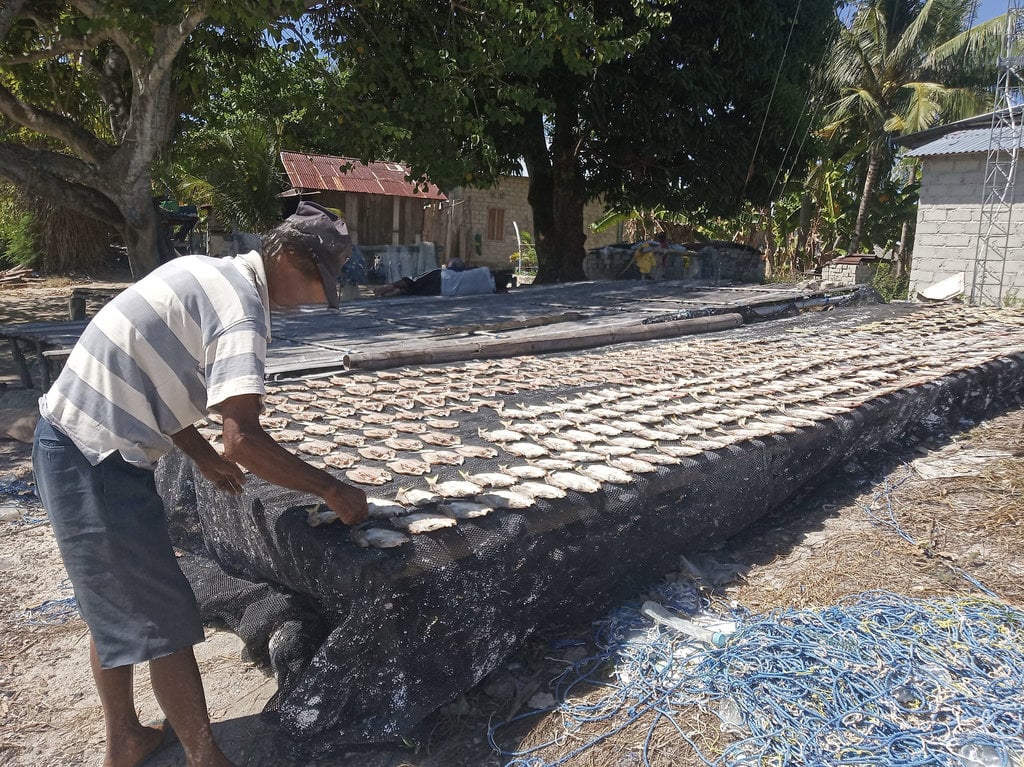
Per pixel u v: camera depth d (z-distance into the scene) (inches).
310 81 517.3
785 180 668.7
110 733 95.4
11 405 279.0
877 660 105.5
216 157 884.0
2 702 113.2
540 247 693.3
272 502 107.3
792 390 186.7
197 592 123.4
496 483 114.1
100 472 81.4
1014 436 196.4
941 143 595.5
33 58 394.0
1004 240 561.9
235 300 81.0
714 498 134.8
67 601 143.6
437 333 286.8
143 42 353.1
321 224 86.4
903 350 240.8
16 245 848.9
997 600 119.7
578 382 197.5
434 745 97.6
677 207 679.1
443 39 475.5
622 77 561.6
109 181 405.4
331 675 92.4
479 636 101.0
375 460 126.9
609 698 103.1
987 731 92.3
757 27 567.5
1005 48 752.3
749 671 104.5
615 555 118.4
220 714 106.4
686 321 299.4
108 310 82.7
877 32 831.1
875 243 911.0
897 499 162.9
